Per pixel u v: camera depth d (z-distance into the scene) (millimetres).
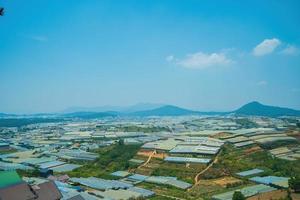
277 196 161875
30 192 131875
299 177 171250
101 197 164500
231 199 159875
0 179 130375
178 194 176875
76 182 196875
